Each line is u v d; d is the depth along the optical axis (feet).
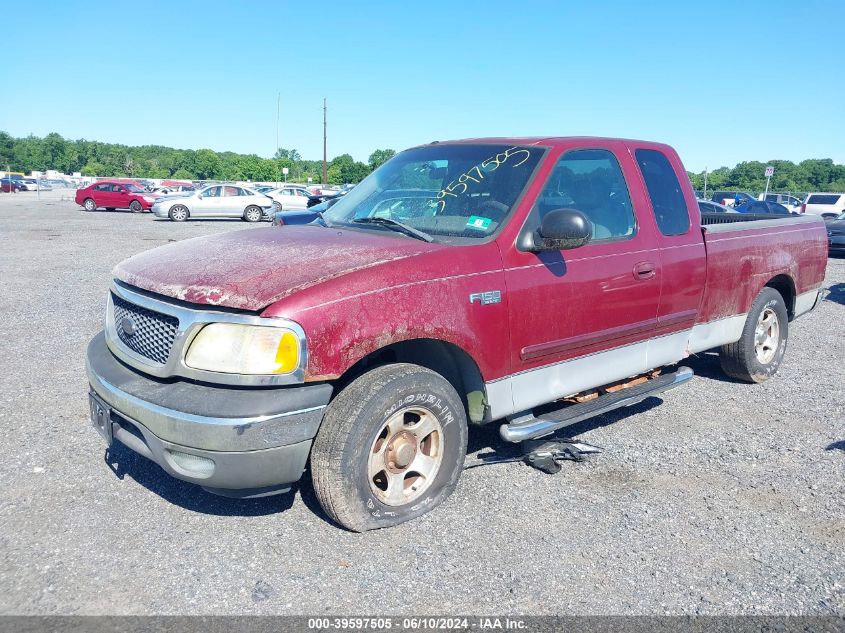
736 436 15.56
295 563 10.14
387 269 10.69
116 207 110.63
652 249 14.52
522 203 12.48
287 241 12.16
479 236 12.17
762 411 17.29
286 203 104.78
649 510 12.02
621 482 13.08
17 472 12.71
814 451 14.78
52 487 12.19
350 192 15.75
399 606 9.23
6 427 14.80
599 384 14.03
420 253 11.28
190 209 93.40
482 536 11.02
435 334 10.96
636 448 14.73
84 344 22.16
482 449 14.43
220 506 11.77
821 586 9.96
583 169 13.87
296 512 11.63
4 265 40.68
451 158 14.35
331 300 9.95
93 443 14.14
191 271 10.71
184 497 12.04
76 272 38.60
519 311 12.09
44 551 10.22
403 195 13.99
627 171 14.67
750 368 18.78
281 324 9.58
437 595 9.49
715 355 22.35
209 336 9.79
